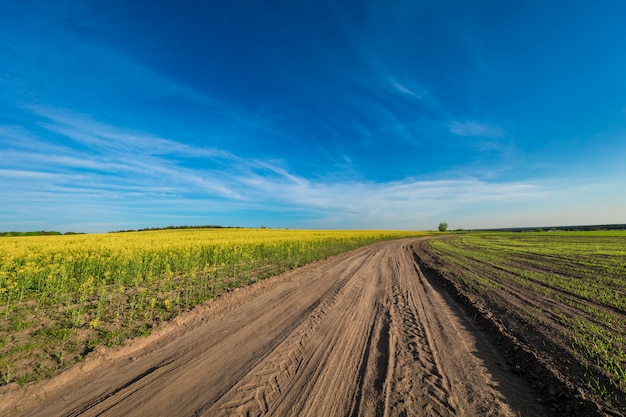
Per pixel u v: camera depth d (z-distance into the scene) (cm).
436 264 1631
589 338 521
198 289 922
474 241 4281
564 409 339
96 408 340
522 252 2334
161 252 1310
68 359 448
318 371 430
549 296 847
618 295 852
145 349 507
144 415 327
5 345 488
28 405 344
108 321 621
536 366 432
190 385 389
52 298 780
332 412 333
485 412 336
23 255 1127
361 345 527
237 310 737
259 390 378
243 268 1328
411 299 874
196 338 556
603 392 356
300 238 2581
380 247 3006
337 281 1112
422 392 377
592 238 4509
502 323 621
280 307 762
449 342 546
